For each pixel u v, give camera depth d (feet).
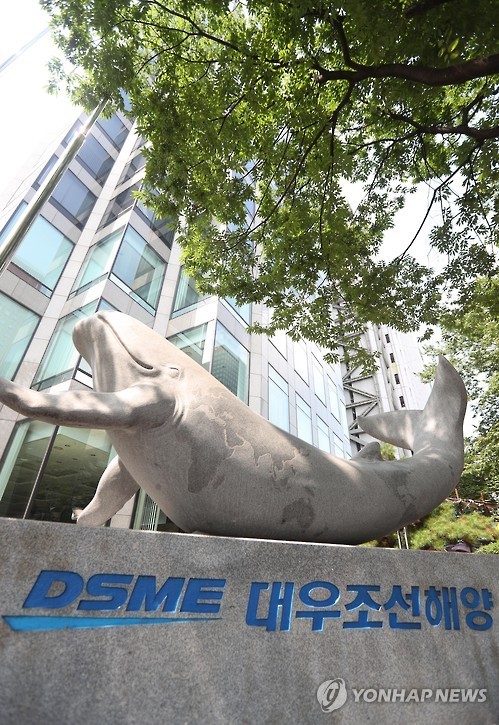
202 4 16.71
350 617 6.75
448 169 23.85
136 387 7.63
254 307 52.01
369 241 25.00
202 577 6.14
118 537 5.95
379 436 11.53
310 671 6.12
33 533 5.54
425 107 21.75
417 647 6.95
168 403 7.62
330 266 23.09
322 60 18.33
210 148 20.25
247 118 20.75
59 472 29.55
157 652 5.49
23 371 34.86
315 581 6.77
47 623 5.17
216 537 6.50
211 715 5.37
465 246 23.30
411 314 24.47
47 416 6.55
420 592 7.44
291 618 6.37
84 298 38.22
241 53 18.06
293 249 22.97
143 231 45.68
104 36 17.12
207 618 5.93
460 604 7.66
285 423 47.78
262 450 7.84
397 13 13.62
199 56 19.81
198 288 25.38
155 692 5.26
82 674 5.06
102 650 5.27
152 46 19.06
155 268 45.83
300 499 7.78
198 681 5.51
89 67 18.25
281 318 25.00
